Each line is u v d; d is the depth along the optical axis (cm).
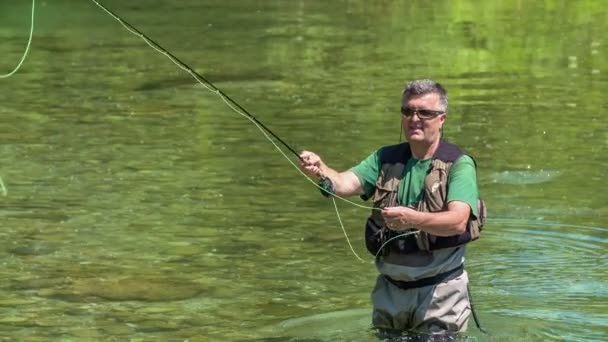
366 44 2802
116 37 2973
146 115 1922
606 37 2875
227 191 1415
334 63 2503
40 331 939
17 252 1164
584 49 2681
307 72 2377
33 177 1484
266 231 1244
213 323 962
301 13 3491
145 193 1404
